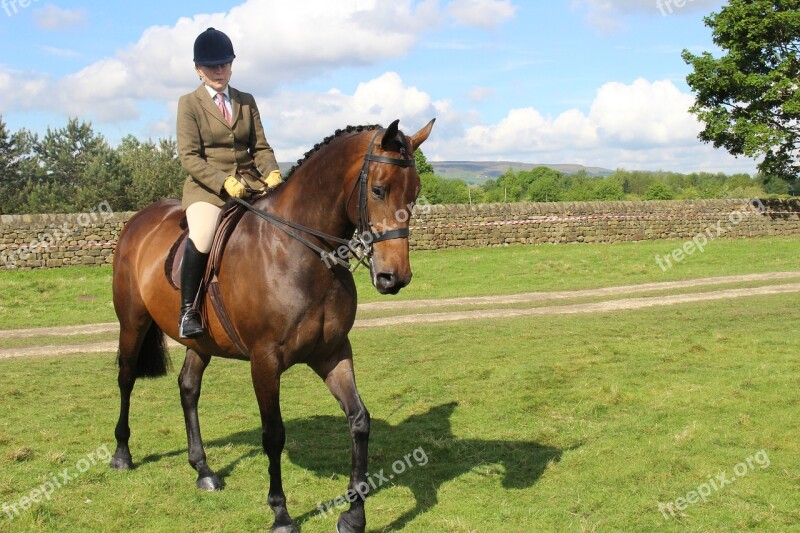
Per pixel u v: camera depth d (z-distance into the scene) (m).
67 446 5.94
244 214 4.54
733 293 15.49
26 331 12.98
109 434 6.32
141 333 5.45
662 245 25.20
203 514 4.58
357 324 12.82
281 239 4.21
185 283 4.52
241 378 8.81
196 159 4.64
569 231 26.06
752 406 6.53
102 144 60.00
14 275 19.39
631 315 12.84
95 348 11.18
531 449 5.70
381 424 6.53
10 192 58.44
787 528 4.19
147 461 5.62
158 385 8.46
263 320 4.16
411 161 3.79
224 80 4.77
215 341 4.69
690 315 12.40
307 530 4.32
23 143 61.56
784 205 28.92
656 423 6.21
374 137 3.95
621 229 26.73
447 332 11.57
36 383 8.46
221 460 5.63
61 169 64.44
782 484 4.83
